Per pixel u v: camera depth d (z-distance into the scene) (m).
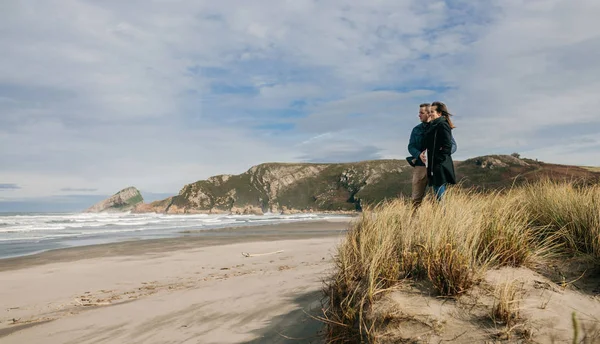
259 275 7.09
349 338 2.82
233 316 4.28
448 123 5.09
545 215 4.32
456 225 3.50
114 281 7.82
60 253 12.77
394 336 2.53
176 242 16.02
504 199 4.70
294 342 3.21
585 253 3.44
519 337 2.31
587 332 2.31
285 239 16.91
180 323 4.29
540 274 3.18
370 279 2.98
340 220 41.41
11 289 7.21
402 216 4.30
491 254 3.35
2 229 26.20
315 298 4.41
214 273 8.30
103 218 52.56
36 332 4.45
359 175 115.25
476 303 2.68
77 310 5.53
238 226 29.92
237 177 126.94
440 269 2.91
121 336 4.06
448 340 2.39
